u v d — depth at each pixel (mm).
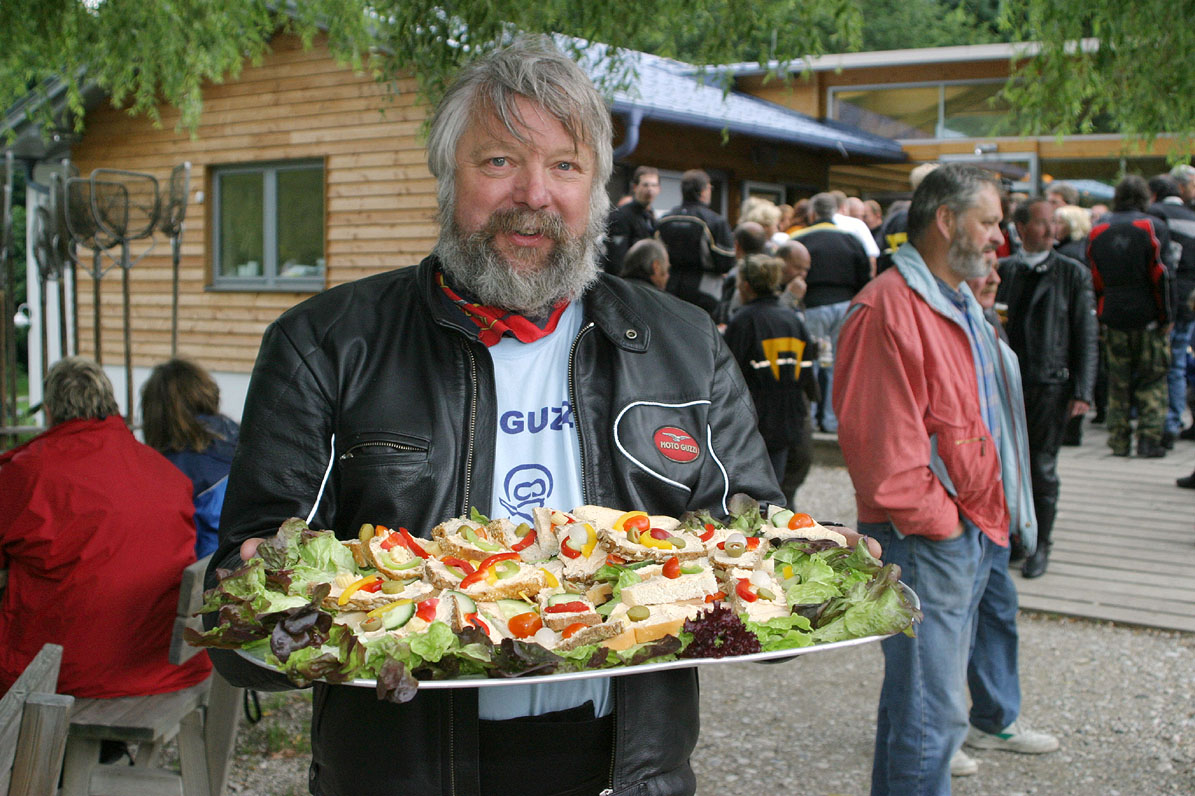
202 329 11844
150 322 12125
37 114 6719
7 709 2041
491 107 1718
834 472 9375
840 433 3062
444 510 1753
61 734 2051
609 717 1775
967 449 2951
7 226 6133
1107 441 9695
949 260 3082
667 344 1923
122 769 3219
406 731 1692
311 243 11234
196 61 5340
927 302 3000
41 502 3225
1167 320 9023
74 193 5711
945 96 15711
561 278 1774
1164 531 7078
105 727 3100
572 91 1731
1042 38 4652
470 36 4141
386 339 1809
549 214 1735
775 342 5902
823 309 9703
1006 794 3785
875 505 2949
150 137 11859
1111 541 6867
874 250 9938
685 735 1839
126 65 5102
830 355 9695
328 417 1762
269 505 1726
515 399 1847
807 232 9703
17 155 9297
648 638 1504
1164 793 3791
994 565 3965
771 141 13047
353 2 5234
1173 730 4309
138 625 3268
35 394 12164
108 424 3426
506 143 1718
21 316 13359
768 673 5016
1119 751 4133
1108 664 5016
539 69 1736
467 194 1748
